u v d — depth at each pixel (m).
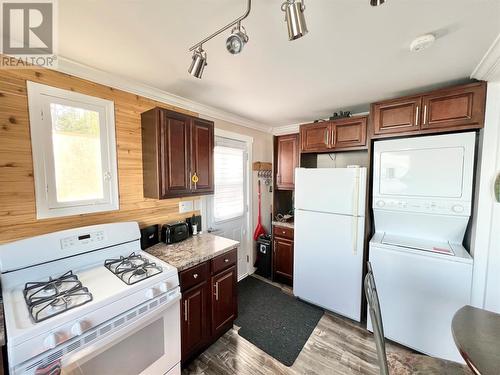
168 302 1.34
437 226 1.85
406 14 1.00
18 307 1.01
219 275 1.88
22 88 1.28
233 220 2.97
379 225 2.16
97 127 1.61
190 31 1.14
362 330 2.09
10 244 1.18
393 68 1.52
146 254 1.66
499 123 1.52
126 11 0.98
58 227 1.44
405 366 1.09
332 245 2.27
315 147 2.54
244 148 3.11
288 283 3.03
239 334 2.02
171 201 2.14
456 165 1.67
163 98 2.01
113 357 1.12
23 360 0.84
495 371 0.75
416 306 1.76
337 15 1.00
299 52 1.32
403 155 1.88
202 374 1.61
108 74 1.60
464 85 1.63
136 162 1.85
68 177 1.49
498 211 1.54
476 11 0.97
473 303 1.62
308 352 1.82
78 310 0.98
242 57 1.38
